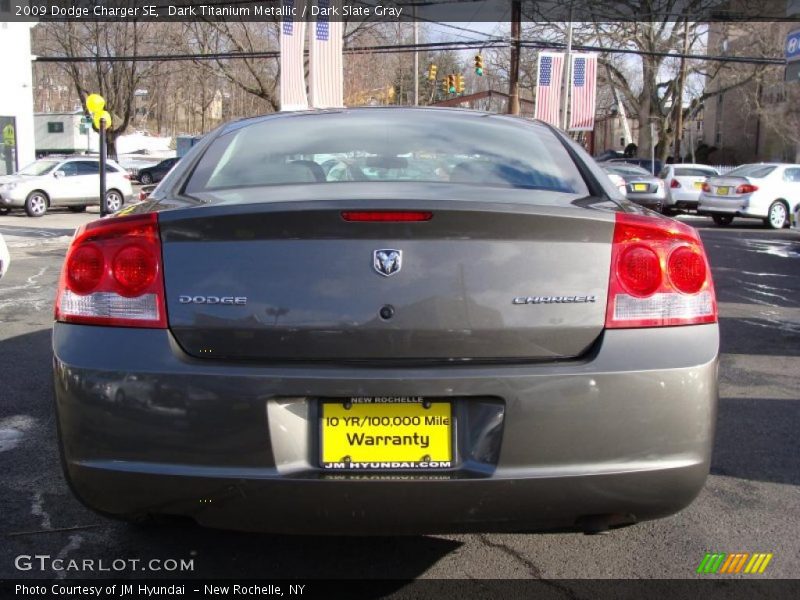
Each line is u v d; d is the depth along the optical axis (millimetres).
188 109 65938
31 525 3291
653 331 2432
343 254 2367
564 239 2414
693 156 45406
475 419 2359
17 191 20500
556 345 2387
